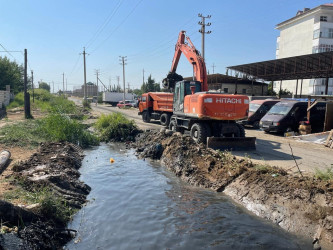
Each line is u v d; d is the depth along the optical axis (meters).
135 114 32.94
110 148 14.35
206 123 11.58
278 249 4.81
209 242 5.06
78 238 5.24
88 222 5.87
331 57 22.73
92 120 24.53
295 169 7.77
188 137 10.68
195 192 7.56
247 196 6.71
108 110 40.97
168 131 12.51
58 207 5.84
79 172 9.60
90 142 15.20
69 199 6.69
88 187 7.95
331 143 11.55
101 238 5.23
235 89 35.31
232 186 7.35
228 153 8.91
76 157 11.35
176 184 8.30
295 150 10.91
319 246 4.76
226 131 11.23
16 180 6.91
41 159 9.36
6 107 30.91
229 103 11.09
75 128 14.98
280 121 15.12
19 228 4.61
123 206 6.69
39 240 4.59
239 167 7.66
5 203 4.70
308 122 14.70
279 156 9.71
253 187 6.77
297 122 15.45
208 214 6.18
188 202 6.87
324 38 41.09
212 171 8.30
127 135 16.80
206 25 30.55
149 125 20.89
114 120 18.28
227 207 6.52
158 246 4.94
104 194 7.52
